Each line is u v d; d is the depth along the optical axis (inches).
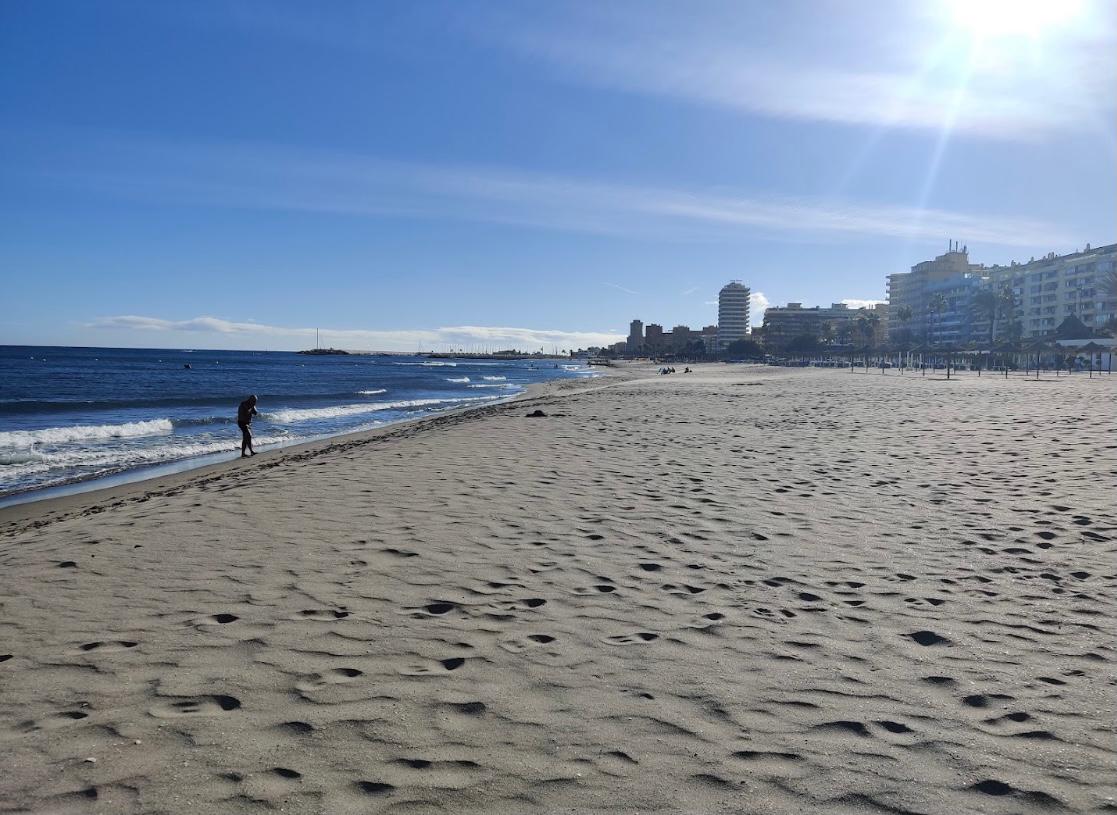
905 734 127.3
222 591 208.2
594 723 130.6
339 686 144.9
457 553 247.8
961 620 185.8
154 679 148.4
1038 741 125.0
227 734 125.5
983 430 637.3
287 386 2405.3
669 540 265.7
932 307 6171.3
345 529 285.0
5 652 164.1
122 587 213.5
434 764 116.2
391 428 913.5
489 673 151.9
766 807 105.0
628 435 648.4
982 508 316.5
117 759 117.3
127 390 1936.5
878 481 389.1
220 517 312.2
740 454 506.9
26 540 288.8
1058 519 293.1
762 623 183.5
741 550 252.4
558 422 799.1
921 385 1781.5
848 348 6707.7
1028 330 5467.5
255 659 158.7
